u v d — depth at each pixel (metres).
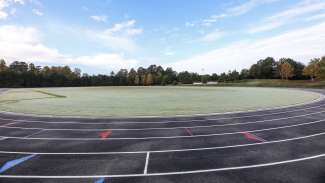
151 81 133.00
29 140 10.20
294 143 9.23
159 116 16.55
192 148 8.81
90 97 36.78
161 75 141.50
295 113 17.33
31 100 31.48
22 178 6.28
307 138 9.97
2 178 6.28
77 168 6.94
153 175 6.40
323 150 8.29
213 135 10.80
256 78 126.19
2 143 9.71
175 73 158.00
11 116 17.14
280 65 113.19
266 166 6.87
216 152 8.28
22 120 15.34
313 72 85.62
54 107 22.69
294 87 68.12
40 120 15.29
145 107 22.27
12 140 10.20
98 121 14.75
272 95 37.66
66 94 45.44
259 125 12.98
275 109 19.81
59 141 10.02
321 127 12.23
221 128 12.31
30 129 12.51
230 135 10.73
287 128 12.07
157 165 7.12
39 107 22.80
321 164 6.96
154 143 9.59
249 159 7.49
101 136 10.86
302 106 21.72
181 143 9.52
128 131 11.85
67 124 13.84
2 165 7.21
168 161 7.46
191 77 141.25
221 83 115.12
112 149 8.82
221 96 36.97
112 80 128.50
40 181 6.10
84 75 140.62
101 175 6.44
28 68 131.38
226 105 23.53
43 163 7.37
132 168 6.91
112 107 22.41
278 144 9.13
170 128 12.46
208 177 6.20
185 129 12.18
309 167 6.74
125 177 6.30
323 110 18.84
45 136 10.92
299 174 6.28
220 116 16.36
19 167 7.04
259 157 7.65
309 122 13.65
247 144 9.20
